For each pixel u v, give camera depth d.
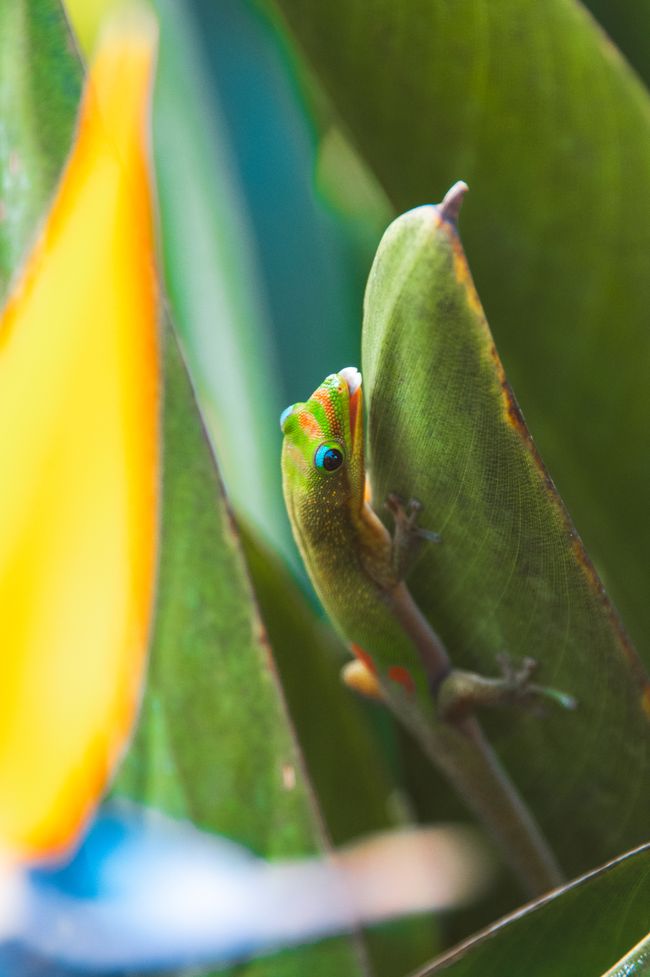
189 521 0.32
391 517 0.33
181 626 0.32
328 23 0.35
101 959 0.23
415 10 0.34
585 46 0.35
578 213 0.36
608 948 0.30
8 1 0.33
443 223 0.30
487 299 0.37
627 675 0.33
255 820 0.32
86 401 0.16
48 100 0.33
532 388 0.37
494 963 0.30
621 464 0.37
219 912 0.28
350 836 0.37
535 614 0.33
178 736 0.32
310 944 0.31
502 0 0.34
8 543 0.15
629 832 0.35
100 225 0.16
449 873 0.37
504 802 0.35
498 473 0.31
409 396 0.31
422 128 0.36
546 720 0.34
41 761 0.15
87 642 0.15
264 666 0.32
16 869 0.15
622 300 0.36
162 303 0.31
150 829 0.31
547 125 0.35
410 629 0.35
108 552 0.16
